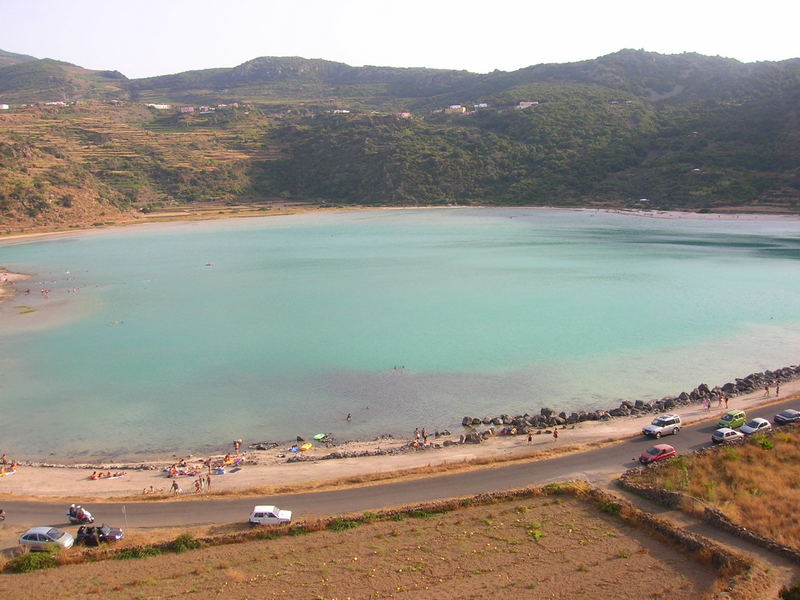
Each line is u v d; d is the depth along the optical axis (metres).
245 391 64.12
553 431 51.03
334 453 48.66
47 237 180.50
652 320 86.69
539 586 28.53
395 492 39.19
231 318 92.19
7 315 95.19
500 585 28.69
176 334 84.31
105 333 85.19
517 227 193.62
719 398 57.38
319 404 60.53
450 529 34.12
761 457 42.06
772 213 194.62
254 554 32.09
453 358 72.56
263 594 28.41
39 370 71.00
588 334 80.69
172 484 42.91
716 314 89.00
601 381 64.75
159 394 63.66
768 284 107.69
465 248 154.88
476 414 57.50
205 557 32.00
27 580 30.25
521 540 32.75
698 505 34.31
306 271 128.50
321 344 78.81
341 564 30.81
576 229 185.62
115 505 38.97
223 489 41.50
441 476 41.44
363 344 78.44
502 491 38.19
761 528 32.59
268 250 156.88
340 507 37.38
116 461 49.59
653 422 48.56
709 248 147.50
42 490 42.62
